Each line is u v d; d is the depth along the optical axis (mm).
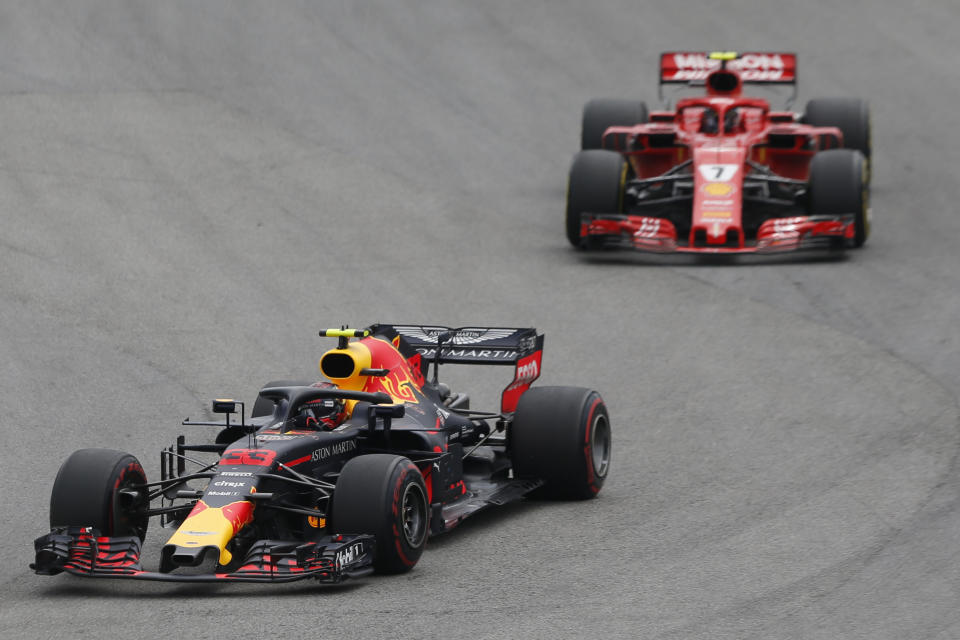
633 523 32688
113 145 74688
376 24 103125
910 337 49656
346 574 27031
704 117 66938
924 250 62562
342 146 78938
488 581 28172
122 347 47281
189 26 97250
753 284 57156
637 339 50000
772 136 66188
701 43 104750
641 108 74000
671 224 60375
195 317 50906
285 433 30094
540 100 91875
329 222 65500
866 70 100625
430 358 36781
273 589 27797
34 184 67062
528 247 63531
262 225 64000
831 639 24516
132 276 55344
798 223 60094
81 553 27625
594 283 57344
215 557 30375
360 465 28531
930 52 105125
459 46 100875
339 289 55219
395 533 28109
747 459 38000
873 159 81938
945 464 36719
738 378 45656
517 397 37625
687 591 27328
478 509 32094
